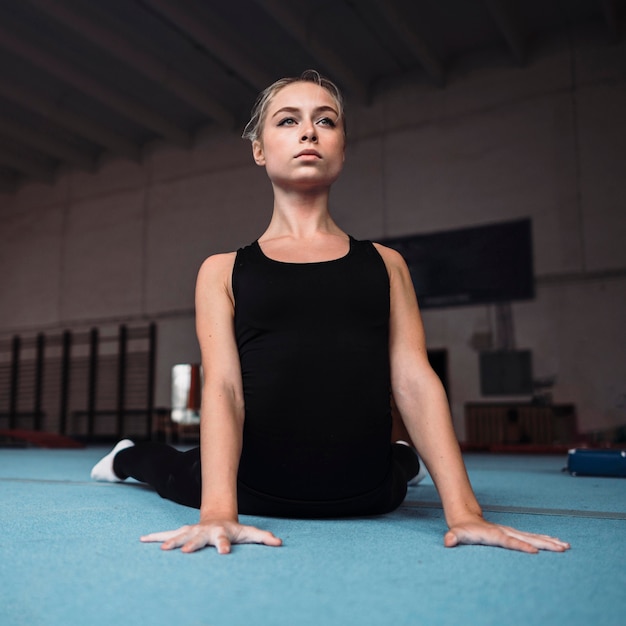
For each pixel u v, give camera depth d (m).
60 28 7.38
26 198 11.05
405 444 1.92
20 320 10.73
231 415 1.21
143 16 7.20
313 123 1.35
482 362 7.68
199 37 7.10
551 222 7.57
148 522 1.31
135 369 9.66
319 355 1.25
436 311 7.99
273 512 1.34
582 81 7.63
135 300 9.88
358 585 0.78
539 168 7.71
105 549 1.00
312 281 1.27
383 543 1.06
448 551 0.99
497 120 8.00
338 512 1.34
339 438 1.26
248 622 0.64
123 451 2.13
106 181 10.42
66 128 9.76
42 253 10.75
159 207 9.93
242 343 1.30
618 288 7.18
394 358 1.32
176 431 8.93
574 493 2.01
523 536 1.03
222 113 8.95
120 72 8.28
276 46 7.77
